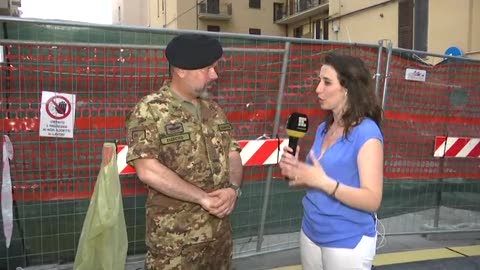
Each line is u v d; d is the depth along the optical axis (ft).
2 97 10.62
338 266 7.45
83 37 11.16
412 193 16.01
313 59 13.47
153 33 11.37
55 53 10.94
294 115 8.23
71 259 11.85
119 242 7.75
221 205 7.54
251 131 12.94
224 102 12.48
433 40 51.06
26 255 11.45
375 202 6.88
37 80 10.86
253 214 13.69
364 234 7.43
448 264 13.43
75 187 11.59
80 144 11.45
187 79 7.30
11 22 10.18
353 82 7.30
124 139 11.75
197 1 121.19
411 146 15.58
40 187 11.29
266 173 13.65
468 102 16.28
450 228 16.52
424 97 15.49
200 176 7.43
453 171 16.56
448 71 15.79
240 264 13.28
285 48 12.99
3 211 10.39
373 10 65.92
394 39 61.05
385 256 14.08
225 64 12.37
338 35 75.41
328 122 8.06
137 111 7.28
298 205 14.46
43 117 10.92
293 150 7.98
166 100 7.37
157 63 11.83
